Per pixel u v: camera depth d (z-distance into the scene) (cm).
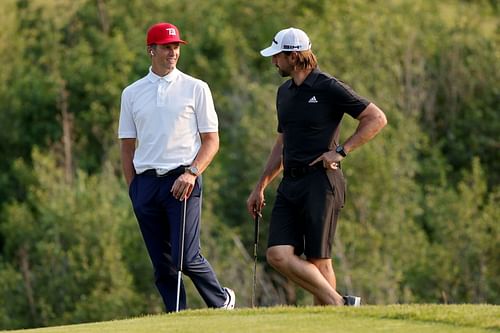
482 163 12325
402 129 10838
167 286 3069
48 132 12488
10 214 10856
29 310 10300
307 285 2823
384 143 10506
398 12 13188
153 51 2939
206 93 2959
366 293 9350
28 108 12581
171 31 2928
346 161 10219
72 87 12612
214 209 10694
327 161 2784
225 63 12581
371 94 11338
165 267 3044
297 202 2833
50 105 12544
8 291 10344
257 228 3058
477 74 12588
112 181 11006
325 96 2789
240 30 13212
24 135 12556
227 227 10300
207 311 2683
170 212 2953
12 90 12619
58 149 12294
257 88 11281
